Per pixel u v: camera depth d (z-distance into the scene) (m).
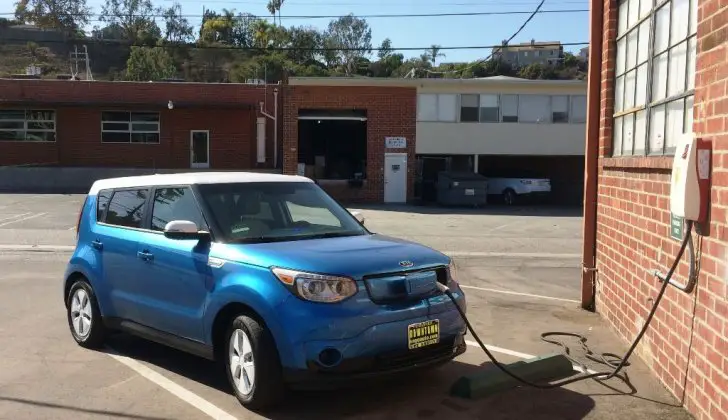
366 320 4.36
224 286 4.75
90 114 32.19
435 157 33.03
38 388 5.16
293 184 5.99
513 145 31.36
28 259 11.97
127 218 6.02
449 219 21.58
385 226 18.91
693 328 4.63
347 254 4.69
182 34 107.94
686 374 4.77
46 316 7.59
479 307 8.23
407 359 4.56
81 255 6.35
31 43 103.56
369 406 4.79
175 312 5.23
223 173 6.06
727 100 4.11
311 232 5.48
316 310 4.30
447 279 4.96
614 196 7.09
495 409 4.76
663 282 5.15
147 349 6.27
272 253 4.69
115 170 31.28
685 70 5.22
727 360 4.04
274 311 4.39
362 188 28.48
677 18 5.43
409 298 4.62
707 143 4.39
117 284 5.89
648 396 5.05
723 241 4.13
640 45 6.52
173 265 5.25
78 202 23.56
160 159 32.56
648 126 6.12
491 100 31.19
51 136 32.31
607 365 5.83
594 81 7.86
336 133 35.28
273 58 86.88
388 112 28.20
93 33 107.88
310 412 4.66
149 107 31.72
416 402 4.88
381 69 90.62
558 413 4.70
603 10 7.74
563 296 9.01
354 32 115.75
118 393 5.05
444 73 58.19
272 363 4.48
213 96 32.19
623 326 6.63
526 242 15.50
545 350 6.30
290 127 28.03
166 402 4.86
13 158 32.22
